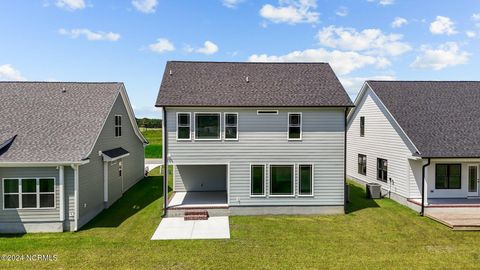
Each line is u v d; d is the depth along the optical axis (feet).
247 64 66.23
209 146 54.85
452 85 72.79
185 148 54.60
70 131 53.57
